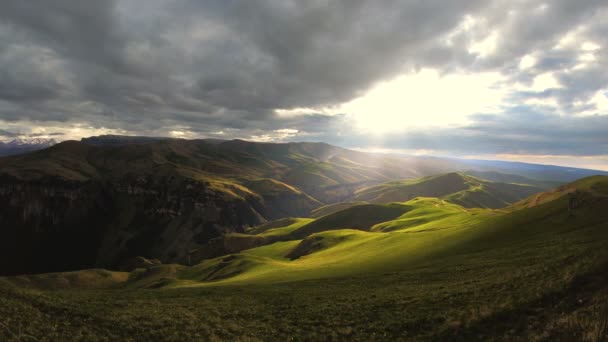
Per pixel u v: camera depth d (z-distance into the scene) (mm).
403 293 37875
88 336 26703
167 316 32812
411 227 122750
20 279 142250
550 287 26422
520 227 65750
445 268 50406
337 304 36375
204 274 115250
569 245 45250
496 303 27312
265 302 40062
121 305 36438
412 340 25219
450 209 175875
